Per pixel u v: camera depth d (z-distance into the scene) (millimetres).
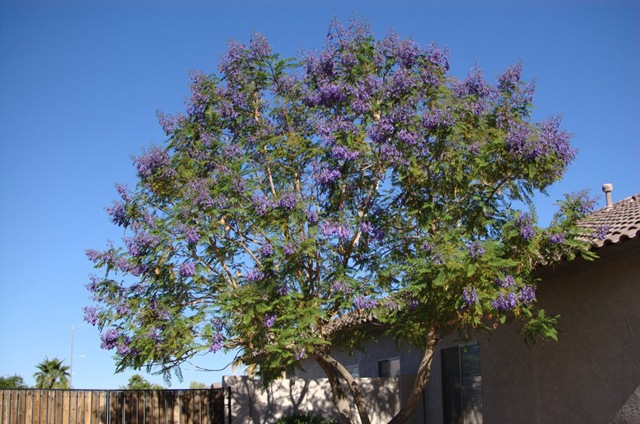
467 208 13141
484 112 13289
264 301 12312
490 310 11539
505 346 14992
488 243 11516
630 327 11836
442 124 12602
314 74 14094
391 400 18266
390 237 13867
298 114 14273
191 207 12695
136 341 12453
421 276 11672
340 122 13250
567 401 13109
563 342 13289
